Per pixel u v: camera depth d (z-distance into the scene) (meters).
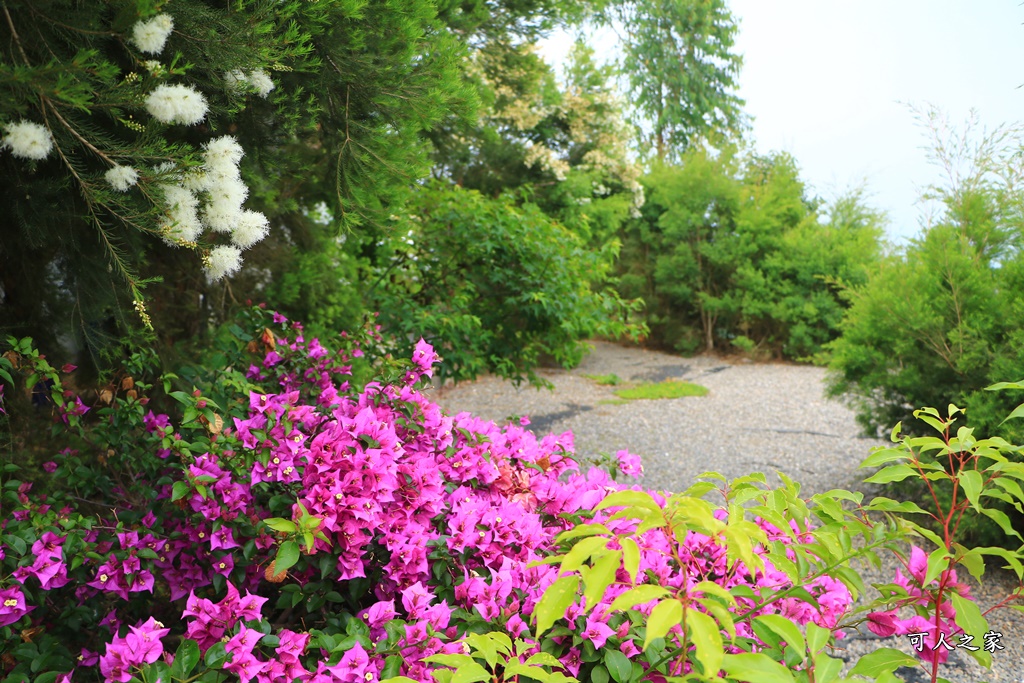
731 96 19.38
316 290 3.71
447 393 7.65
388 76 2.33
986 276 3.86
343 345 2.97
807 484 4.79
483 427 2.35
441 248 4.75
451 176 8.68
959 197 4.17
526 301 4.73
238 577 1.82
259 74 2.04
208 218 1.90
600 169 10.41
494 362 4.86
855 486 4.68
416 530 1.85
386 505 1.88
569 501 2.17
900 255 4.40
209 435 1.91
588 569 1.02
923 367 4.11
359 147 2.39
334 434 1.91
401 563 1.79
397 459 1.96
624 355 11.07
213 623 1.55
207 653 1.40
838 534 1.40
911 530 1.40
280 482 1.89
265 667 1.46
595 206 10.14
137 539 1.82
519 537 1.87
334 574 1.83
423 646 1.52
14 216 1.99
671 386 8.20
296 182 3.13
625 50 18.08
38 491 2.12
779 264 10.45
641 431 6.19
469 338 4.54
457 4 3.66
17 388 2.28
